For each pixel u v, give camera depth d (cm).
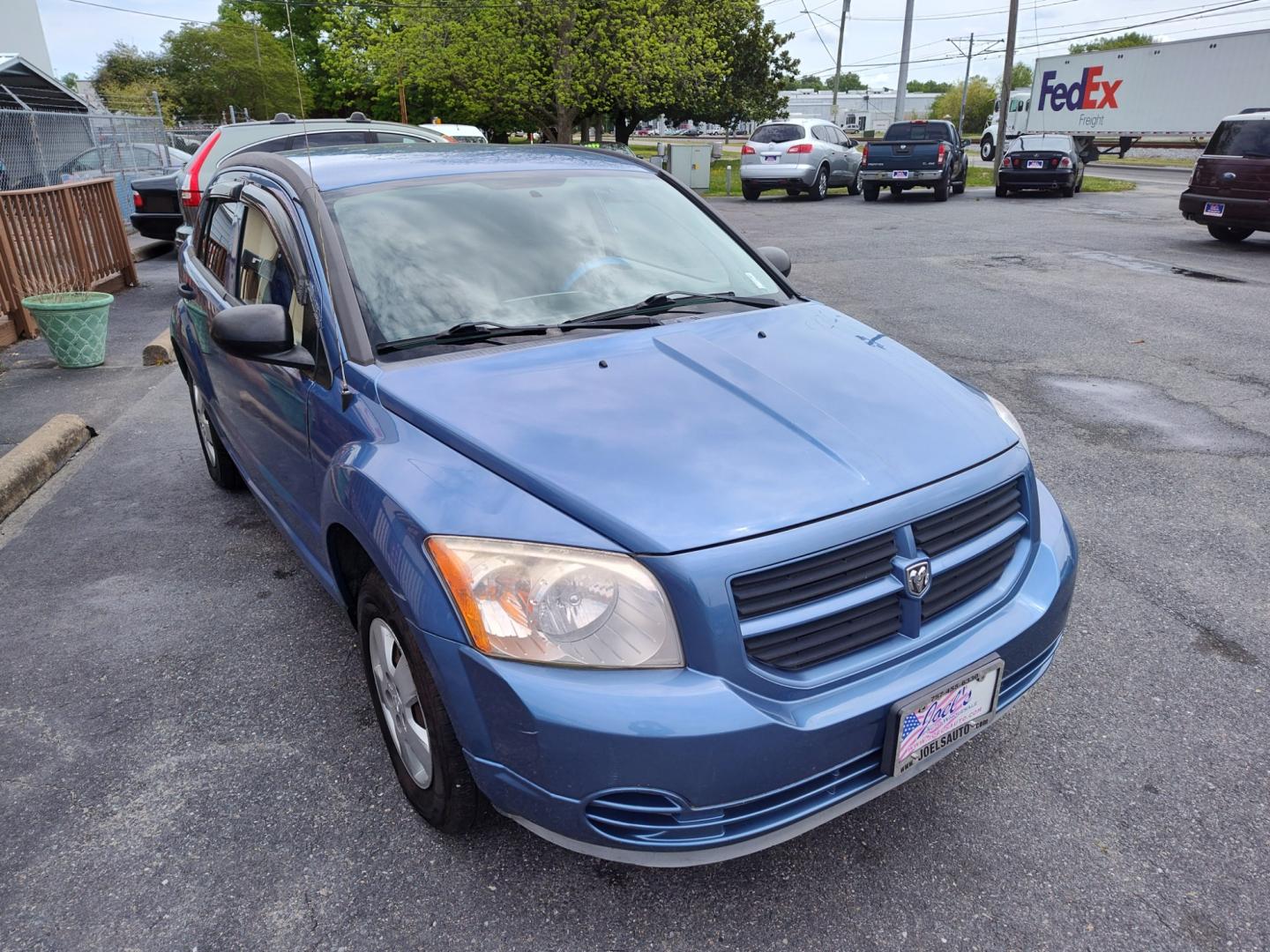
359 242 298
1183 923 224
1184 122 3194
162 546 446
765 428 235
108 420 644
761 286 352
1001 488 246
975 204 2053
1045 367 705
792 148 2195
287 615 379
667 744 192
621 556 201
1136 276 1071
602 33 2598
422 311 288
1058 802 265
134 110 3834
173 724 309
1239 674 323
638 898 234
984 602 236
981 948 218
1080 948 218
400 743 256
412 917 229
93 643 361
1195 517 446
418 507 220
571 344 281
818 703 205
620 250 336
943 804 265
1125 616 361
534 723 197
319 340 287
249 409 368
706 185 2725
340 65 2767
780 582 204
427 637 212
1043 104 3806
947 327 834
